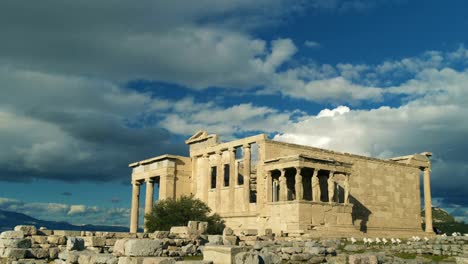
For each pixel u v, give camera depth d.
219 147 77.81
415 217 87.94
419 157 91.19
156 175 82.25
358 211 78.38
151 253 27.73
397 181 86.25
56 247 37.69
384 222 82.06
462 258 31.31
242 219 70.75
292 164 63.22
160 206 70.38
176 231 44.34
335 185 75.62
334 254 35.78
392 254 40.72
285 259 34.91
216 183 77.56
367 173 81.62
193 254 37.44
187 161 82.62
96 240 39.09
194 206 70.19
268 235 57.66
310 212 61.62
